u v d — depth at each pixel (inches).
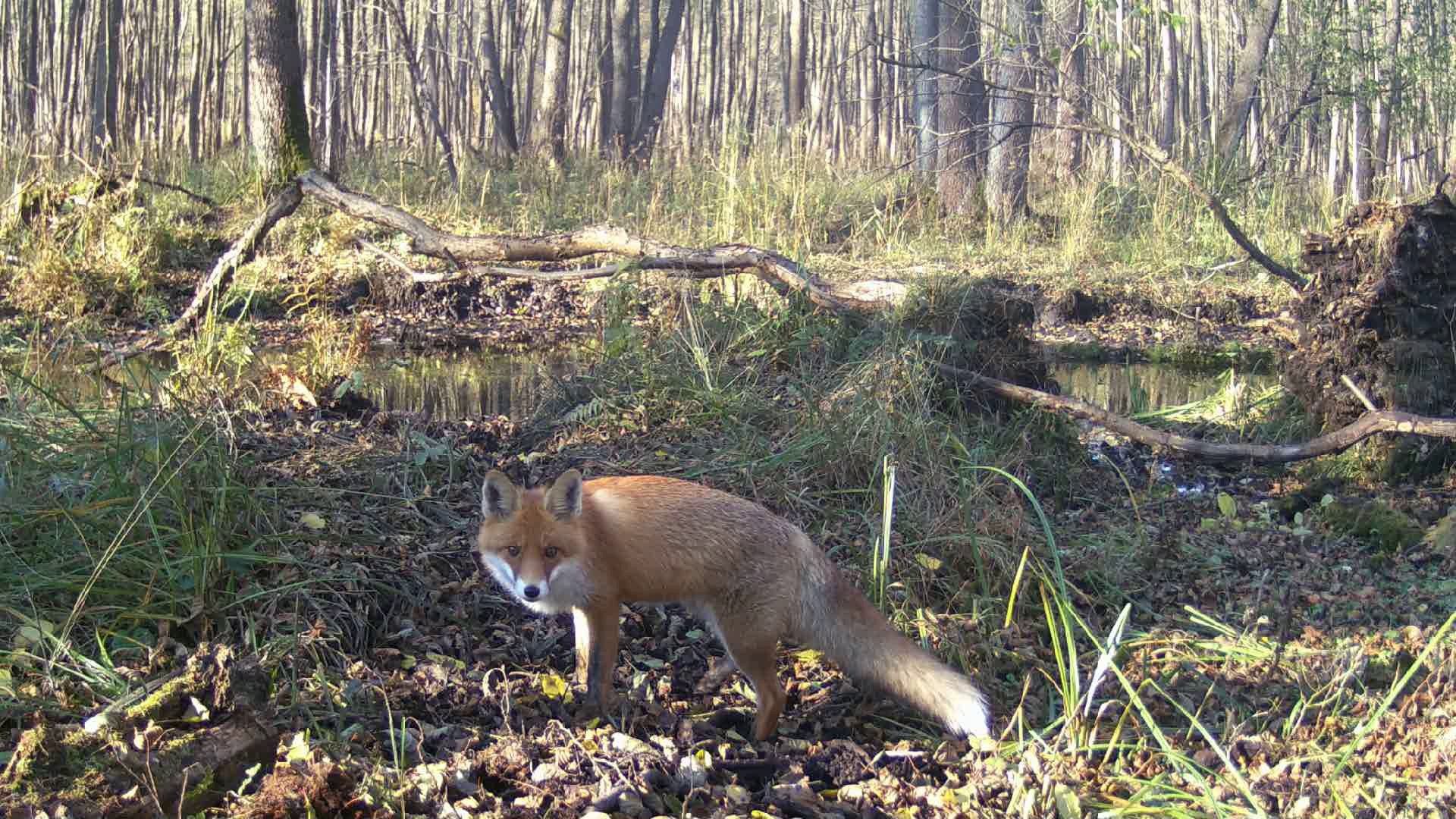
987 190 435.2
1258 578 153.3
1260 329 308.8
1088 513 168.9
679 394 185.0
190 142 589.3
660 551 115.5
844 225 389.1
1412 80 432.1
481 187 403.9
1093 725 120.2
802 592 117.6
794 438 169.5
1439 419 170.7
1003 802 110.4
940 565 142.9
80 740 99.1
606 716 117.7
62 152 472.1
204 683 105.7
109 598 121.3
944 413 180.2
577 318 289.1
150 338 239.0
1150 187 414.9
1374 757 115.2
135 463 131.9
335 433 171.2
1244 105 439.2
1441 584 150.1
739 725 121.4
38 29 663.1
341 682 115.1
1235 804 108.2
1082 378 261.4
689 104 870.4
